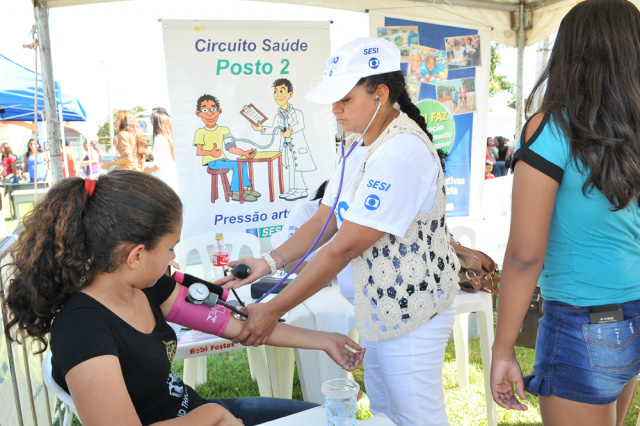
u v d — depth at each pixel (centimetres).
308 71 361
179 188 349
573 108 112
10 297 102
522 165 119
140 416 112
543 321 131
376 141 148
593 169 109
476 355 350
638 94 108
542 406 132
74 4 309
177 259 333
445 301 153
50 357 138
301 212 260
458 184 409
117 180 101
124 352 104
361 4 366
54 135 308
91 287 105
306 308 240
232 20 343
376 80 146
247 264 178
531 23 433
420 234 149
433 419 157
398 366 153
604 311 119
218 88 347
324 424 113
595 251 119
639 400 284
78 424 267
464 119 402
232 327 140
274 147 361
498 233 434
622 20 111
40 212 99
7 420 173
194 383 261
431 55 384
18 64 658
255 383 319
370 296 152
